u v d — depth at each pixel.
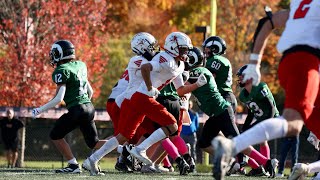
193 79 32.28
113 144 28.98
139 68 30.41
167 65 28.48
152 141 29.86
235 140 15.91
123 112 29.45
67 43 30.97
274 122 16.20
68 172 31.34
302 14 17.55
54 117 51.59
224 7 83.12
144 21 87.62
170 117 29.31
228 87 33.12
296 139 40.28
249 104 32.72
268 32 18.02
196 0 90.62
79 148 74.31
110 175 29.09
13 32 62.81
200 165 48.50
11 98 61.72
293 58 17.02
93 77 69.62
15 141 52.59
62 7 64.50
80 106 31.02
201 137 32.28
